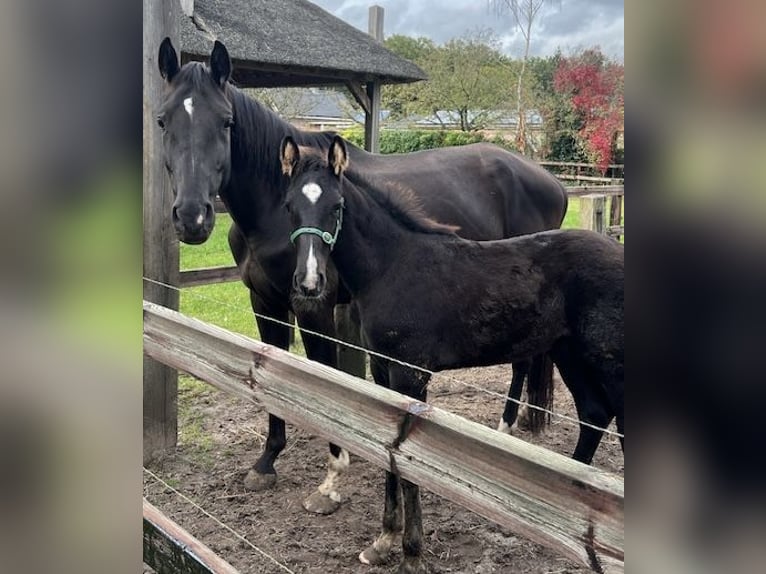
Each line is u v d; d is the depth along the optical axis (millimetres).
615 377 2508
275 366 1780
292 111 17859
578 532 1120
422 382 2609
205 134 2818
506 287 2555
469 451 1301
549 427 3768
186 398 4465
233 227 3475
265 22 7203
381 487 3369
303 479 3445
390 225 2635
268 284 3291
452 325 2590
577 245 2553
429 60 20891
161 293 3387
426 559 2713
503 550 2779
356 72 7359
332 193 2420
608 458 3539
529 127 18359
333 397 1610
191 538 1802
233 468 3533
